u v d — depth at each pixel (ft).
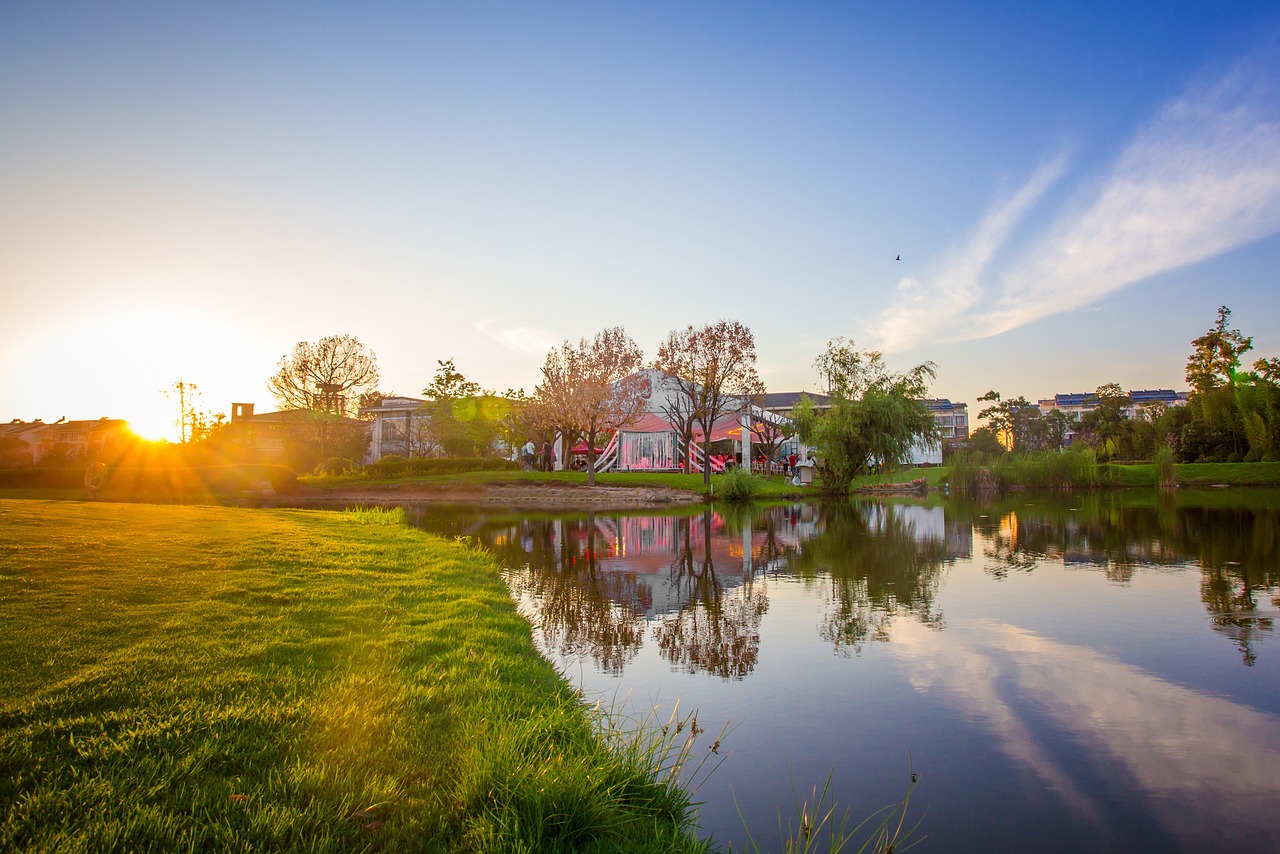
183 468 120.98
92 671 15.97
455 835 10.21
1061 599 32.24
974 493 126.21
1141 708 18.45
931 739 16.43
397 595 26.94
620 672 21.24
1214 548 49.21
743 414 147.23
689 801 13.19
